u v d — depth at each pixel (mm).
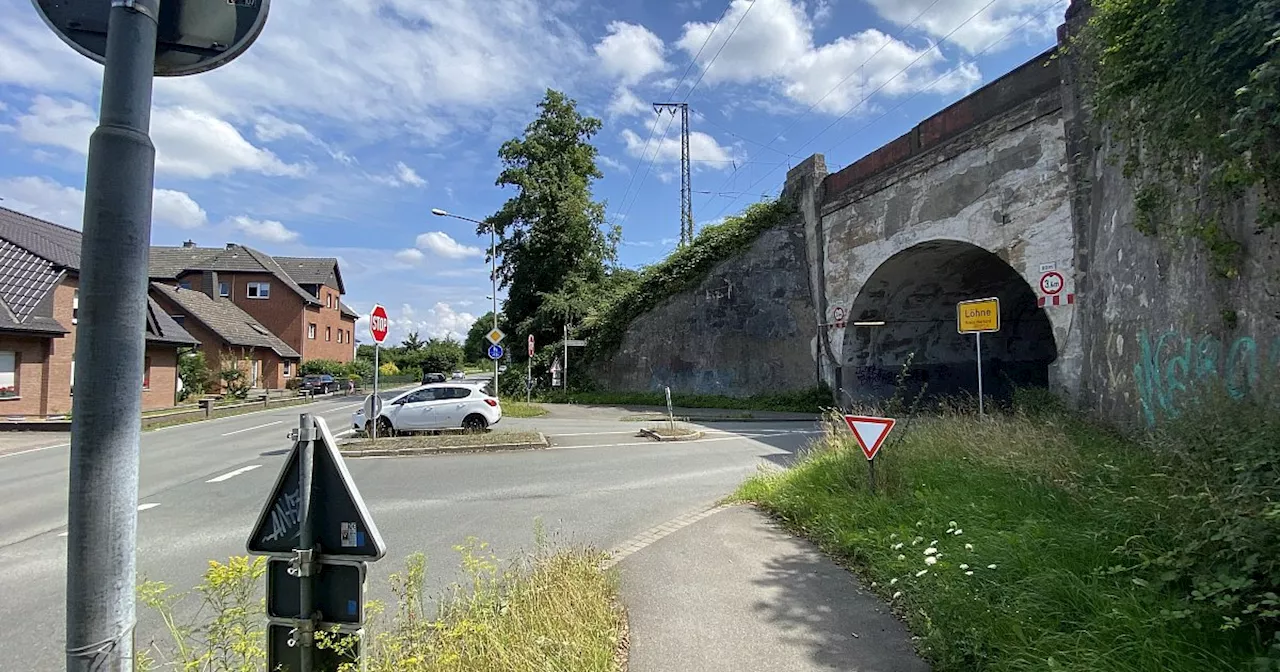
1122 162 9750
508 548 6574
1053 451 6605
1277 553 3043
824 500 6699
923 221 17500
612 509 8250
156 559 6461
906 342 23172
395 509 8484
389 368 77062
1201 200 6750
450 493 9516
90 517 1792
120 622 1837
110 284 1806
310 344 56406
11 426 19875
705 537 6273
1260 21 4527
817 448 9148
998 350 23594
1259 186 5758
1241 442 4355
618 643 3918
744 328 27062
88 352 1792
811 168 24672
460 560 6223
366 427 16984
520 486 9992
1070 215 12789
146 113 1903
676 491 9336
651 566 5422
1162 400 8141
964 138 15883
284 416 26016
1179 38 5434
